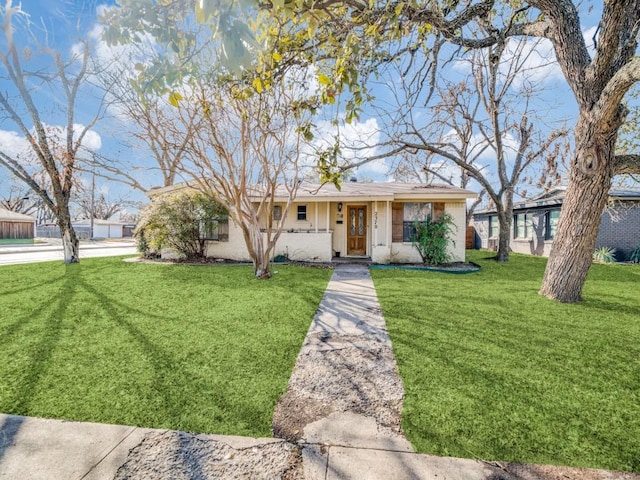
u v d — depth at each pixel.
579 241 5.32
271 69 2.37
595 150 5.00
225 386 2.62
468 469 1.72
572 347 3.41
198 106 5.91
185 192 11.38
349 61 2.16
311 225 12.62
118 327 4.04
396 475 1.68
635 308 4.95
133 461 1.78
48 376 2.74
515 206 16.17
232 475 1.69
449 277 8.17
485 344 3.50
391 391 2.54
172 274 8.31
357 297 5.79
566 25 4.87
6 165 9.43
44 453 1.84
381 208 11.80
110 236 40.47
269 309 4.95
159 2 1.48
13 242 24.52
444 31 3.49
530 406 2.31
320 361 3.11
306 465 1.76
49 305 5.07
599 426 2.08
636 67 3.85
